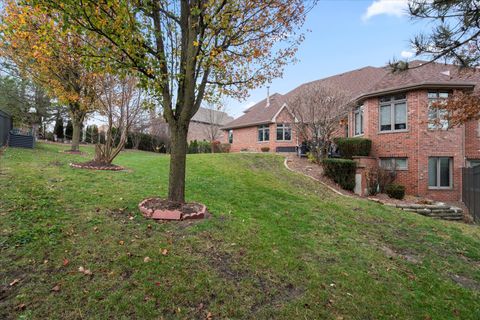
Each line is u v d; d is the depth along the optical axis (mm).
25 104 21906
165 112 5004
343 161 10414
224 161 12211
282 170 11672
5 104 21234
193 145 27672
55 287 2746
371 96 13898
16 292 2637
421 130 12328
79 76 10625
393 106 13320
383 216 7203
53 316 2436
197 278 3227
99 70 4543
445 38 4625
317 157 13008
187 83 4809
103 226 4086
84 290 2770
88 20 3881
